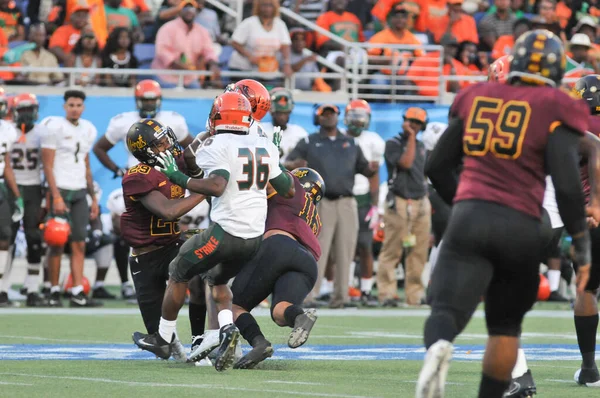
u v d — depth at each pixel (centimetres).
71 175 4384
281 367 2430
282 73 5484
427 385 1327
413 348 2967
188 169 2419
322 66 5841
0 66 5453
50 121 4362
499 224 1430
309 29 5962
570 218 1455
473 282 1441
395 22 5791
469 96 1517
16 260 5553
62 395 1859
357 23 5975
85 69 5338
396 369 2427
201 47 5528
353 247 4431
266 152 2250
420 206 4594
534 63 1502
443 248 1476
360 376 2272
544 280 4772
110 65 5503
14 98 4425
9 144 4244
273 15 5488
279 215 2419
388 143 4569
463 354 2828
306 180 2550
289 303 2330
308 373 2312
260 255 2370
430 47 5731
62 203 4331
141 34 5794
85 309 4331
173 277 2316
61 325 3591
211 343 2286
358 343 3123
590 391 2094
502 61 1903
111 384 2039
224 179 2183
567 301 5044
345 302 4581
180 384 2052
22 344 2944
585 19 6144
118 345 2936
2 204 4256
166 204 2352
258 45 5459
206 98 5316
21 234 5262
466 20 6038
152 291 2494
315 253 2434
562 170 1436
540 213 1462
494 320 1532
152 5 6212
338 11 5953
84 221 4431
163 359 2509
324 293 4894
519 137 1449
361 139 4653
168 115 4288
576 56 5791
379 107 5409
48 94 5359
